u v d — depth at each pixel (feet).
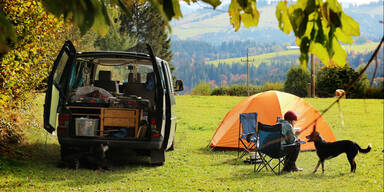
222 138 37.40
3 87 24.70
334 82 159.43
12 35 5.18
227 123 38.22
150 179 25.00
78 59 28.71
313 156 34.94
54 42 30.58
